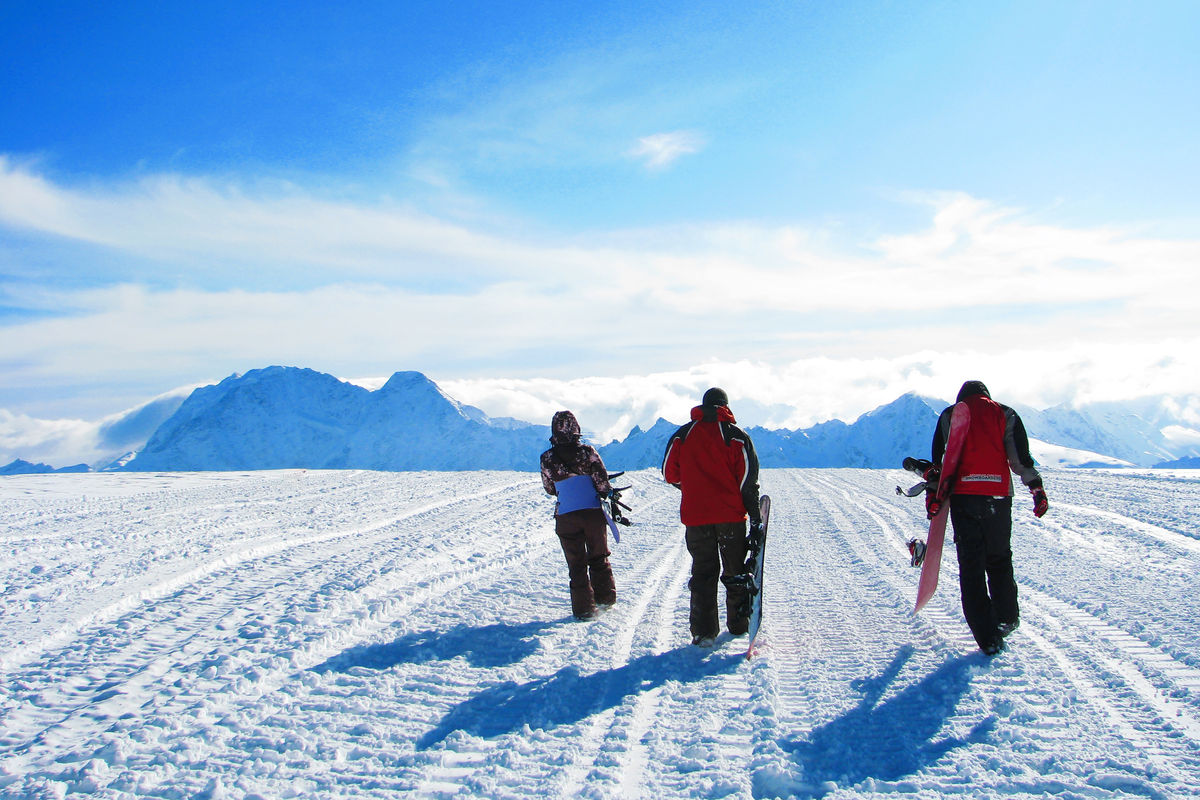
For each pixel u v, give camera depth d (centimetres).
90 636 530
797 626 550
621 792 291
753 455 503
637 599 652
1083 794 283
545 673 447
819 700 392
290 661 464
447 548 885
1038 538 930
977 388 493
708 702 392
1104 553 823
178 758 328
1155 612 553
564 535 591
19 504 1300
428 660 473
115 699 404
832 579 737
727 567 514
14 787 303
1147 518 1069
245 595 643
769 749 327
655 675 442
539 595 669
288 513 1202
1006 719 359
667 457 523
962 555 469
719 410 516
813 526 1162
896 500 1544
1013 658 451
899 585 692
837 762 317
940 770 307
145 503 1323
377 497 1468
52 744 348
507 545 946
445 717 378
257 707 391
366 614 578
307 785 301
